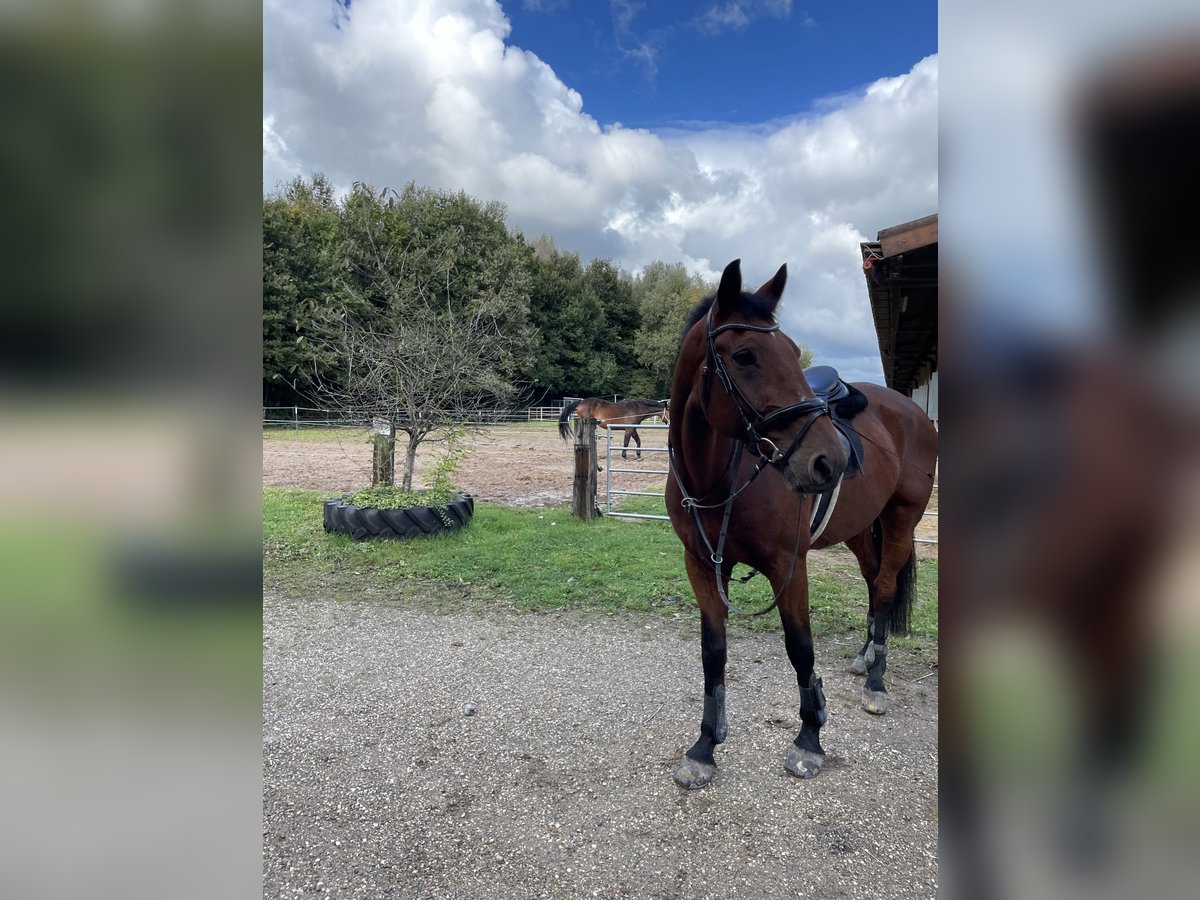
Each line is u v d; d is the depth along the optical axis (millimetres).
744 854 1979
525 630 3961
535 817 2166
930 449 3496
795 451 1872
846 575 5207
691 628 3979
